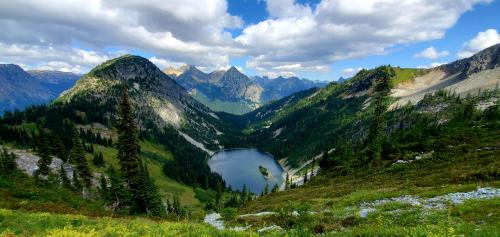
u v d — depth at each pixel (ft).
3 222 63.10
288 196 184.03
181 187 552.00
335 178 223.71
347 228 69.41
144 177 173.47
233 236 53.98
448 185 107.65
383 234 48.37
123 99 165.48
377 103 346.13
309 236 55.83
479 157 152.97
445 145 212.84
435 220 62.23
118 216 110.83
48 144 309.22
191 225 65.05
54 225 63.57
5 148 390.21
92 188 338.75
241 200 440.45
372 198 106.11
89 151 546.67
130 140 167.53
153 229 59.67
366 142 356.59
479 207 64.03
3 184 138.31
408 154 216.13
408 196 99.71
